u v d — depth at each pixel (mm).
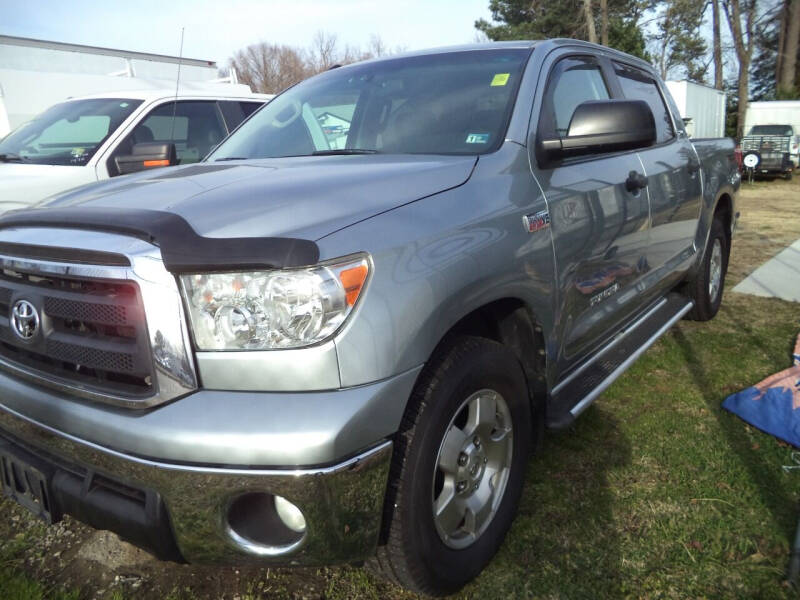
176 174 2377
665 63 39031
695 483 2686
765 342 4379
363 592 2162
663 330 3693
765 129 22797
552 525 2439
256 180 2074
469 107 2600
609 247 2844
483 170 2211
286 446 1523
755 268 6840
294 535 1688
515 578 2182
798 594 2062
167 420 1584
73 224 1768
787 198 14867
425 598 2107
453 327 2051
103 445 1682
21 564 2338
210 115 5984
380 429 1646
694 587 2109
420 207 1904
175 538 1658
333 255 1606
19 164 5000
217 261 1552
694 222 4094
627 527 2418
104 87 7875
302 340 1572
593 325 2822
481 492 2158
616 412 3365
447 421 1889
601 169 2820
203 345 1608
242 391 1596
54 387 1826
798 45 31969
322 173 2123
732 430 3146
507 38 30562
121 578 2262
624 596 2086
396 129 2678
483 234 2010
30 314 1862
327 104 3008
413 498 1794
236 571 2281
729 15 29703
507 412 2199
